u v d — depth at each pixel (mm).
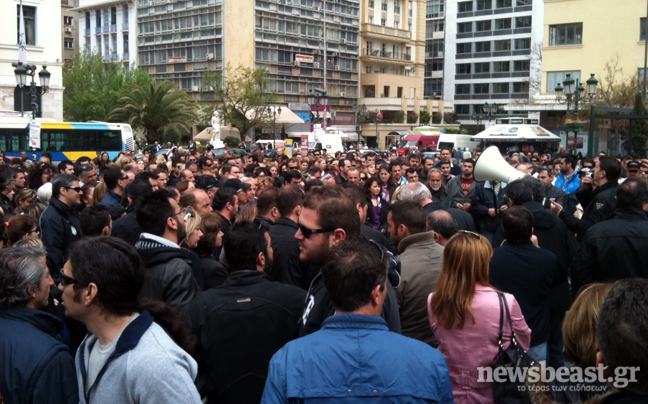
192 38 66750
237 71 63281
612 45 36875
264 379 3502
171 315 3055
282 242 5109
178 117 51656
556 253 6051
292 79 69875
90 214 5336
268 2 66938
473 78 84750
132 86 57156
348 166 12914
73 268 2756
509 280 4773
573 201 9875
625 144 19188
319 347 2482
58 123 35500
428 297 4113
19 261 3135
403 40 81625
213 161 16125
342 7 74375
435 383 2438
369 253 2658
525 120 39656
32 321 3025
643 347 1925
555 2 38719
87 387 2740
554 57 39062
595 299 2631
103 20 76062
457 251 3824
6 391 2795
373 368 2412
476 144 46250
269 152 37812
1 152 17625
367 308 2623
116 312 2773
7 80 43375
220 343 3502
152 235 4336
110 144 37719
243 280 3693
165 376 2639
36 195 8586
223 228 6633
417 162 13836
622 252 5305
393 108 76562
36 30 44812
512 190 6332
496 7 82000
